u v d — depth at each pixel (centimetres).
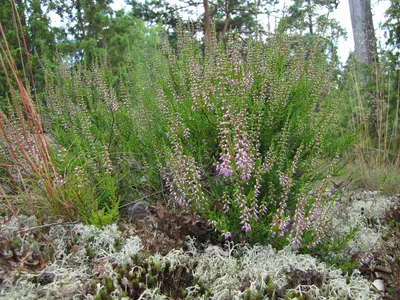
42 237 240
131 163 354
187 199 265
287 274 217
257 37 326
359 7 806
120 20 1106
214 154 306
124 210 325
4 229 244
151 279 207
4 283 194
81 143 333
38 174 262
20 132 316
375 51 627
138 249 235
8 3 782
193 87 289
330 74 350
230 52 298
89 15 1039
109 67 543
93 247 243
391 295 214
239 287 212
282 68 328
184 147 292
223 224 247
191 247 251
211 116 284
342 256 255
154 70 376
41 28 838
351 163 483
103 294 190
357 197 382
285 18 336
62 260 224
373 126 610
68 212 266
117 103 373
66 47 849
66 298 191
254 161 260
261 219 252
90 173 329
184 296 209
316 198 237
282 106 290
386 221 319
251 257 239
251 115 266
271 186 249
